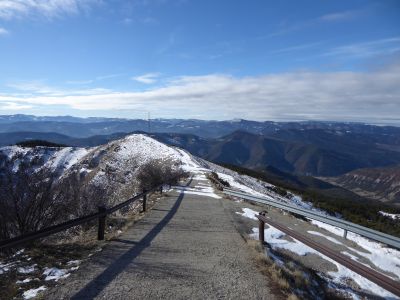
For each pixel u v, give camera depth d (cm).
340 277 1086
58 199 1256
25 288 643
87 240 1038
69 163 7612
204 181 3481
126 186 3195
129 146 7375
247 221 1581
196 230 1257
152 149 7106
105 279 704
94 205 1655
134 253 904
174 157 5866
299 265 1062
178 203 1994
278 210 2261
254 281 745
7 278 682
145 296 631
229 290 687
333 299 895
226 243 1081
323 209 4588
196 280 732
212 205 1988
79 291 636
